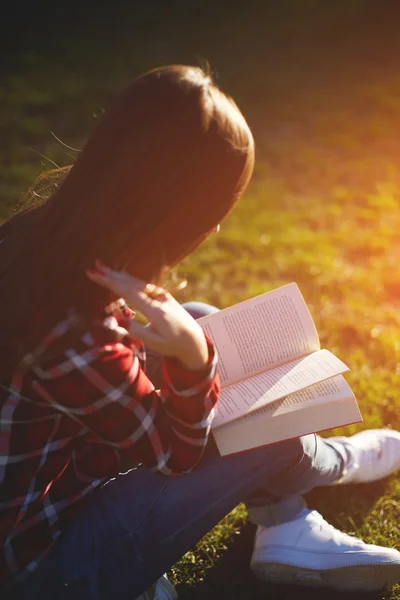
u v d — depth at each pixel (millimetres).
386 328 2969
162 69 1188
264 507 1780
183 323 1259
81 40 6582
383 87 5523
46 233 1206
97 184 1159
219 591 1854
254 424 1453
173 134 1139
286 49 6395
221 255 3529
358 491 2125
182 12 7332
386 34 6652
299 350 1645
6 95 5406
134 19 7125
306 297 3197
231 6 7430
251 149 1226
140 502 1441
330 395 1477
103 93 5477
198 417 1310
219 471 1468
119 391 1230
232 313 1700
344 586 1784
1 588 1372
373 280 3318
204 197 1188
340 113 5141
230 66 5992
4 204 3879
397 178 4285
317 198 4098
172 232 1209
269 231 3756
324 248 3582
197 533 1490
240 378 1626
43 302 1184
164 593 1734
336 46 6434
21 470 1287
